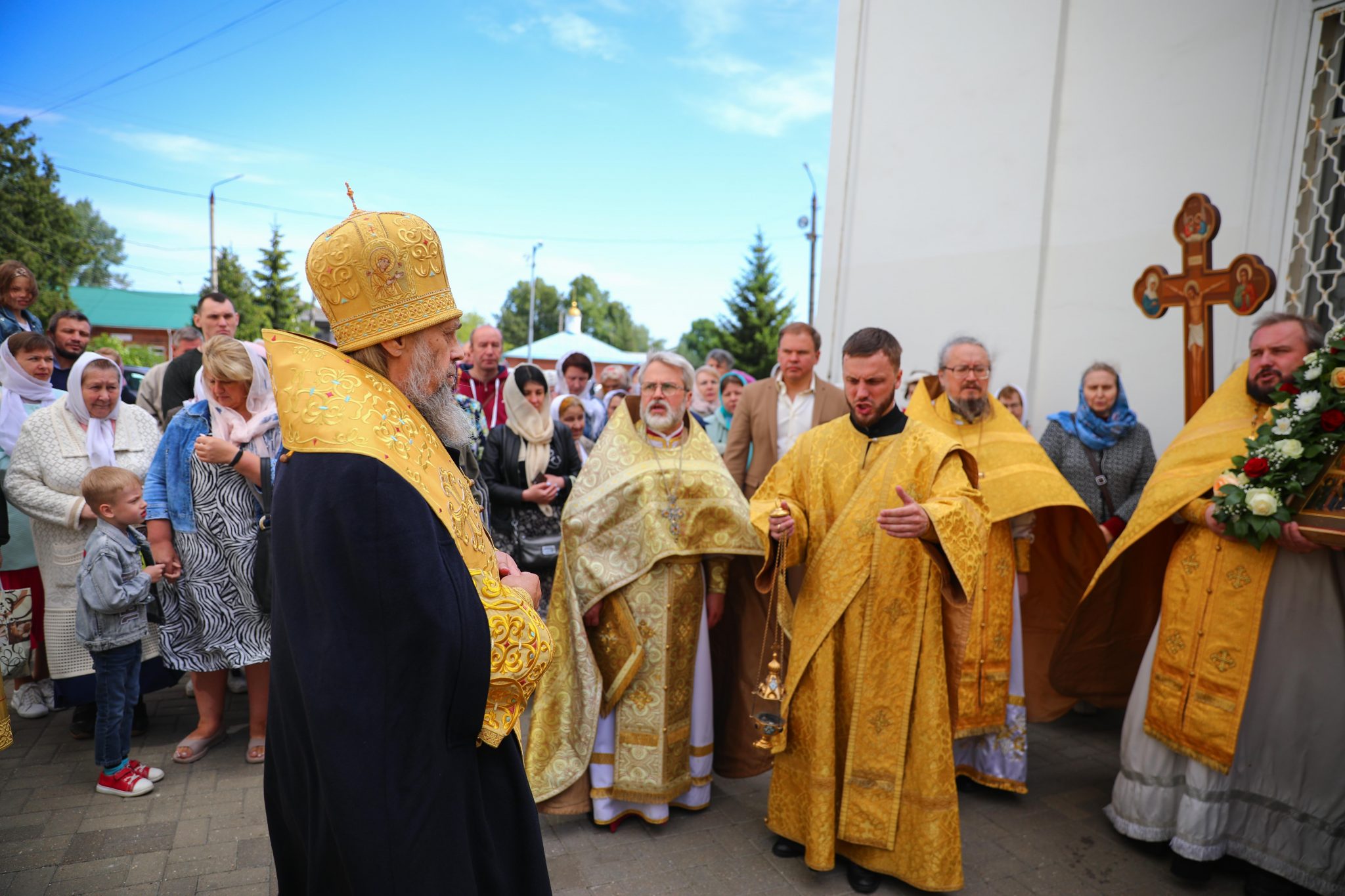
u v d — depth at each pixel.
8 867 2.80
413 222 1.56
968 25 6.14
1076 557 4.08
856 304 7.13
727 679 3.52
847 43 7.13
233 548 3.51
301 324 46.66
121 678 3.29
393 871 1.33
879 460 2.81
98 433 3.85
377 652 1.35
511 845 1.60
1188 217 3.40
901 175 6.70
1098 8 5.34
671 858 2.99
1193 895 2.81
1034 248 5.71
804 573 3.05
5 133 30.06
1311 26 4.32
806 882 2.85
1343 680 2.64
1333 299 4.37
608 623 3.22
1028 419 5.78
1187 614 2.94
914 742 2.69
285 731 1.49
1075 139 5.49
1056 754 4.02
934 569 2.70
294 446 1.43
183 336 6.27
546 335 79.31
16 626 3.95
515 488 4.07
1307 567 2.71
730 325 40.09
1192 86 4.87
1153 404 5.05
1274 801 2.78
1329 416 2.62
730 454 4.52
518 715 1.57
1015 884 2.86
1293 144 4.41
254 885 2.73
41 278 30.81
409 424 1.51
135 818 3.15
